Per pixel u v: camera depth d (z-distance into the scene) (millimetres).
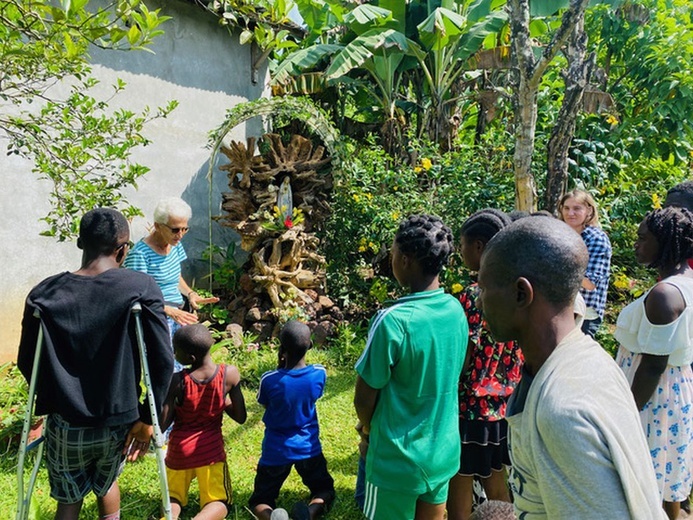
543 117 7059
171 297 3766
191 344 2893
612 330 5215
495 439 2473
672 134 7316
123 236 2449
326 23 8656
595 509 941
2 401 3877
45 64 2924
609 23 7586
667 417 2441
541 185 6137
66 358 2244
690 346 2348
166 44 6488
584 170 6219
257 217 6164
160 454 2377
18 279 5227
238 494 3260
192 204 6934
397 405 2145
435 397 2156
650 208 6426
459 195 5973
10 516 2936
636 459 987
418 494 2148
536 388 1057
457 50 7562
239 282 6469
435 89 7840
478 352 2430
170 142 6609
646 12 7348
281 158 6570
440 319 2152
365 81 8523
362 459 2869
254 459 3676
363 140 9008
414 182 6559
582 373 1026
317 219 6766
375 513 2195
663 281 2342
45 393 2312
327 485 3135
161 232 3619
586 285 3600
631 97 7590
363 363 2129
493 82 8906
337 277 6566
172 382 2861
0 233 5070
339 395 4676
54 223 3387
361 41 6957
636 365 2490
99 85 5816
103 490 2504
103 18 2789
